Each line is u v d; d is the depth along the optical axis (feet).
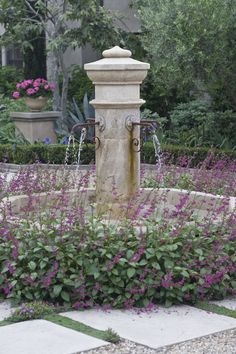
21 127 54.44
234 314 19.26
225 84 48.42
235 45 45.91
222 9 44.73
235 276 21.27
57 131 54.95
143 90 61.11
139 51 57.47
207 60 45.37
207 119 53.67
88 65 24.34
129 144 24.75
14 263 19.84
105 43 53.88
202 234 21.03
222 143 51.47
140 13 50.01
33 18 60.64
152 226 20.92
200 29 44.65
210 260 20.43
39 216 21.36
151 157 48.91
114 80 24.27
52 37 56.03
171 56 46.01
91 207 23.54
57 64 56.95
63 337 17.02
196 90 50.93
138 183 25.04
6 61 74.38
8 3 55.77
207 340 17.24
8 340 16.80
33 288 19.71
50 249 19.72
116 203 24.50
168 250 19.95
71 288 19.53
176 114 56.85
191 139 52.90
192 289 19.95
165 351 16.44
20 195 26.27
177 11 45.01
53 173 32.45
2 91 65.72
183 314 19.16
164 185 30.30
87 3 52.31
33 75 65.57
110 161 24.70
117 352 16.25
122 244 19.98
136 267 19.76
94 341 16.81
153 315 19.03
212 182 30.19
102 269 19.54
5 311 19.24
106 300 19.54
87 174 26.73
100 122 24.76
